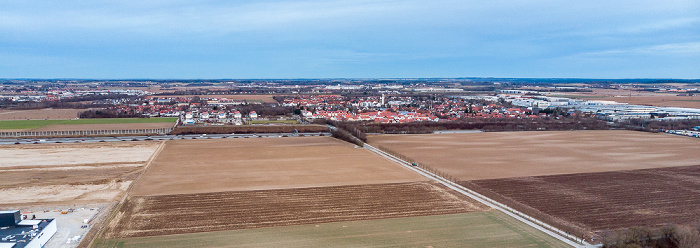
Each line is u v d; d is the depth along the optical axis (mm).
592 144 183625
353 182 114750
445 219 86500
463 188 109625
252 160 143125
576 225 83812
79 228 80438
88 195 101312
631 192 107000
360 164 137750
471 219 86500
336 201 98188
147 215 87750
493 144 183000
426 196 102375
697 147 175500
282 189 107812
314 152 159125
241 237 76625
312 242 74688
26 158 143625
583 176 123812
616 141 192750
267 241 75000
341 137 197250
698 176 123938
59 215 87438
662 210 93062
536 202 98688
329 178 118875
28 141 182125
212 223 83562
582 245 74062
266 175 121938
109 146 169750
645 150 168125
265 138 197625
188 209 91688
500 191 107688
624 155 157375
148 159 143375
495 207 94250
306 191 106188
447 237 77188
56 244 73250
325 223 84062
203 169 128875
